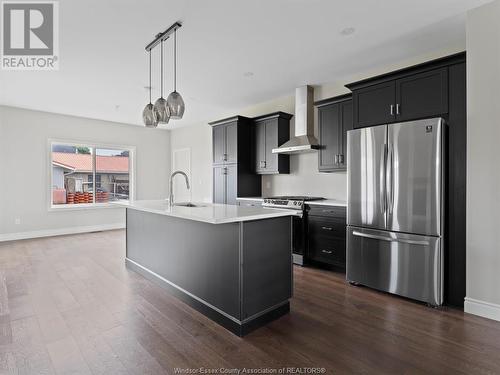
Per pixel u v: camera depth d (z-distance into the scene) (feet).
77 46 9.95
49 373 5.57
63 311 8.19
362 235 9.93
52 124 18.97
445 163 8.57
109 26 8.70
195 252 8.42
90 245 16.40
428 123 8.49
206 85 14.16
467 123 8.00
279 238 7.95
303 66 11.91
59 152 20.08
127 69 11.98
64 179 20.29
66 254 14.43
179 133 24.44
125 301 8.91
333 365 5.84
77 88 14.21
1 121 17.16
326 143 13.20
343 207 11.44
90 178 21.29
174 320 7.74
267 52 10.56
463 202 8.35
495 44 7.55
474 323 7.51
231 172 17.03
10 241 17.25
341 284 10.56
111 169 22.24
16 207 17.75
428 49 10.37
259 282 7.39
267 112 17.10
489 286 7.75
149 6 7.73
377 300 9.09
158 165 24.49
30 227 18.26
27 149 18.04
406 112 9.43
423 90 9.07
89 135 20.58
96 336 6.90
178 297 9.18
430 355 6.14
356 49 10.35
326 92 14.10
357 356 6.13
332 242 11.87
